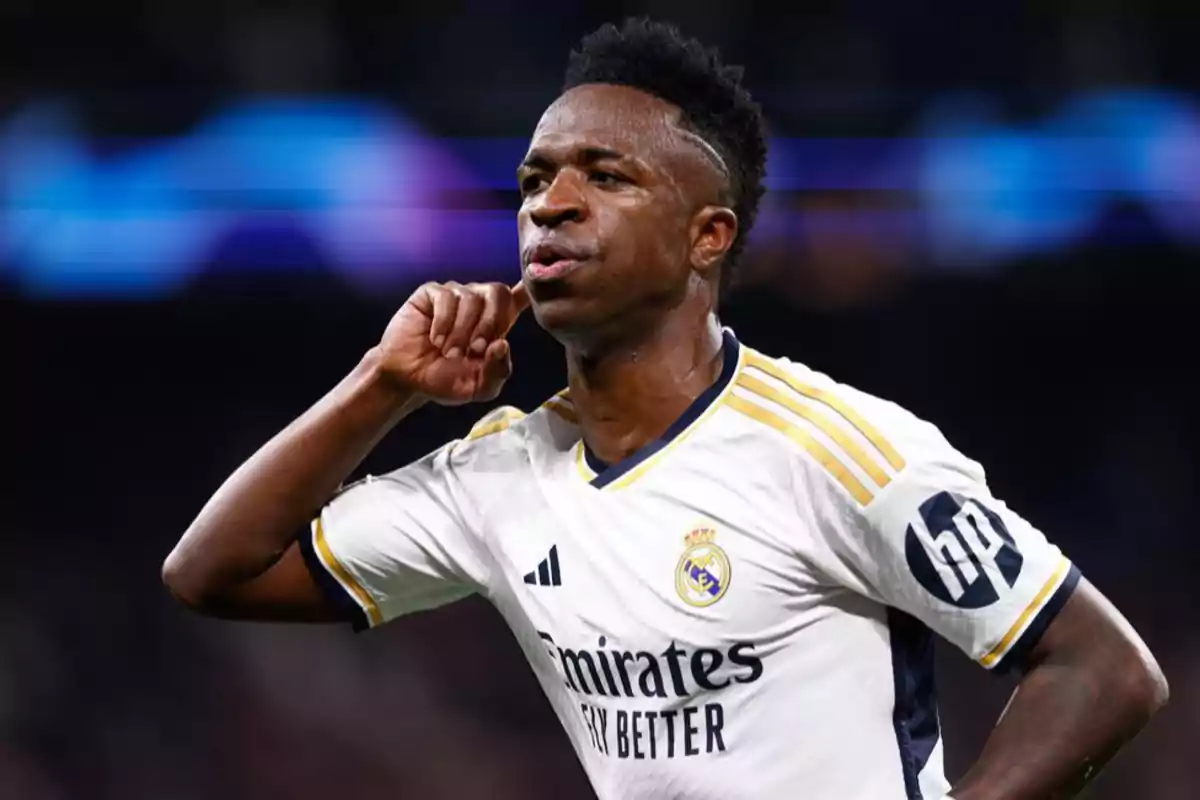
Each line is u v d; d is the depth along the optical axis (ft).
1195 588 99.14
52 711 92.32
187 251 97.86
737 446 28.40
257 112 98.27
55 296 98.63
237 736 90.63
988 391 101.09
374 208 97.30
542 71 103.96
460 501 31.45
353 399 32.07
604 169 28.78
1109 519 101.04
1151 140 100.42
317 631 92.12
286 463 32.09
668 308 29.35
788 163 99.25
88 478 100.42
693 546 28.09
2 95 97.19
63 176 96.73
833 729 27.78
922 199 99.55
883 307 99.86
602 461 29.84
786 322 98.84
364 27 102.42
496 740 90.02
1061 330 100.94
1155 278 100.63
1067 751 26.12
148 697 92.53
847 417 27.89
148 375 100.53
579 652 29.19
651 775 28.68
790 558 27.73
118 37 99.19
